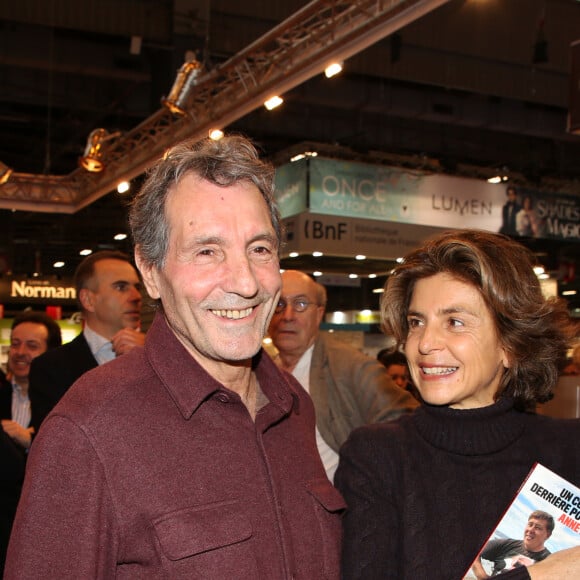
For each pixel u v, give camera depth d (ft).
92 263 8.90
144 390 4.09
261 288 4.18
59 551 3.61
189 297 4.07
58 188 21.16
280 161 22.93
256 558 4.00
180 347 4.28
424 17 24.12
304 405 5.32
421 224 22.44
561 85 28.58
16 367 11.52
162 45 23.43
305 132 30.55
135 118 29.89
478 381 4.83
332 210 21.03
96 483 3.74
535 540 4.46
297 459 4.72
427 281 4.99
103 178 19.48
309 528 4.50
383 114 31.99
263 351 4.81
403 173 22.35
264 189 4.38
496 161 34.53
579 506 4.50
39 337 11.60
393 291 5.26
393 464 4.99
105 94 27.48
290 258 24.36
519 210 24.44
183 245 4.08
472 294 4.85
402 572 4.69
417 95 29.55
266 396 4.77
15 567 3.59
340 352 9.41
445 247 4.99
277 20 24.00
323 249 20.92
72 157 32.68
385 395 8.77
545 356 4.95
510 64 27.32
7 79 26.00
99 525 3.72
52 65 24.63
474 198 23.66
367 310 33.53
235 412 4.31
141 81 26.16
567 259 29.45
